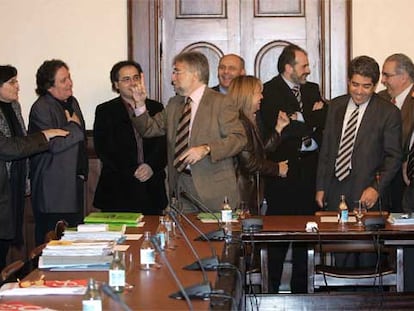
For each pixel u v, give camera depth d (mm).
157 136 5676
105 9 7410
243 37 7559
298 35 7516
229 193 5117
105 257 3486
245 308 4621
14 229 5617
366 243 5176
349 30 7430
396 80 5949
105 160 6168
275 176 5734
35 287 3027
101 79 7414
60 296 2936
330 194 5707
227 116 5059
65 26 7398
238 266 3457
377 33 7414
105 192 6160
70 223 6004
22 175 5855
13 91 5668
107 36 7418
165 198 6250
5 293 2965
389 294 4863
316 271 5043
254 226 4594
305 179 6141
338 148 5680
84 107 7410
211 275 3268
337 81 7461
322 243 5086
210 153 4879
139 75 6176
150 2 7434
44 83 5949
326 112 6160
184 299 2812
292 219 5148
